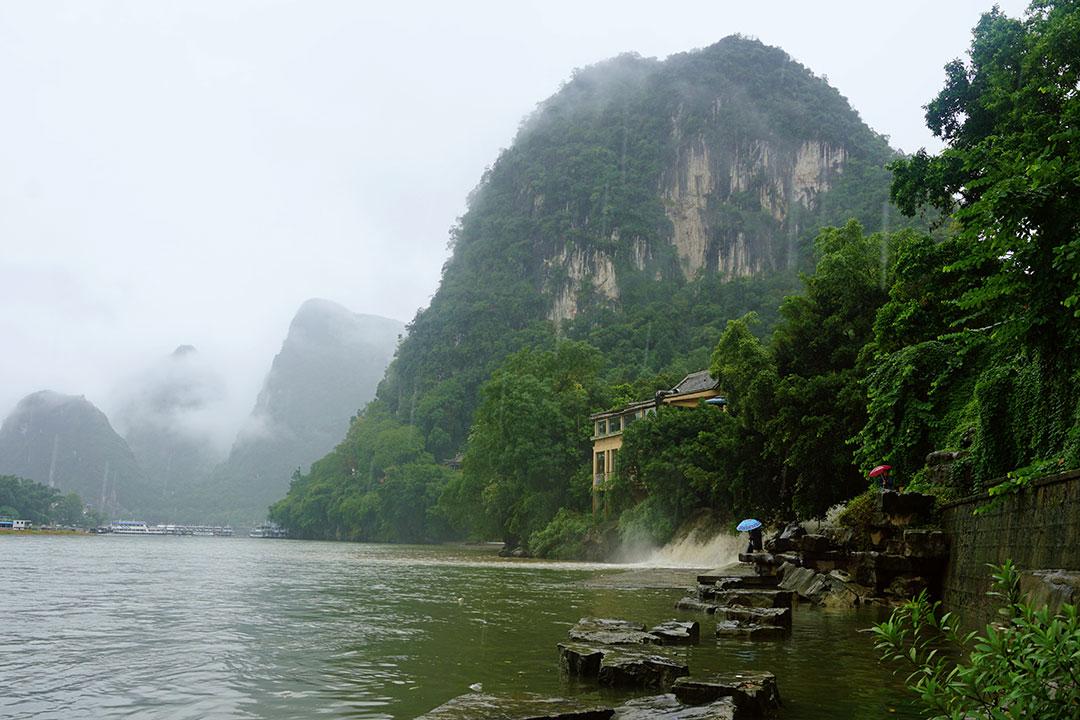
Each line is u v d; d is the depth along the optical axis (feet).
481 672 36.45
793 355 132.16
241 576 117.19
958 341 82.48
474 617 61.41
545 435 268.41
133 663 39.17
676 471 186.39
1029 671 13.85
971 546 52.60
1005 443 57.93
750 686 28.50
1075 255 33.53
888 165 97.45
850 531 76.02
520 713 25.63
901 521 64.59
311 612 65.31
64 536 465.47
